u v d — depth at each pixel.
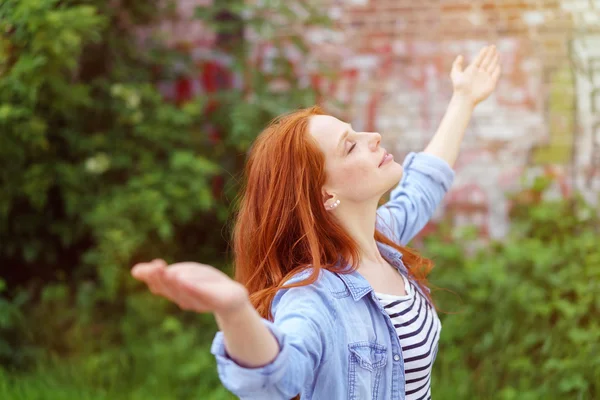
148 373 3.94
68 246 4.65
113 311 4.38
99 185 4.48
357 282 1.56
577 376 3.62
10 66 3.97
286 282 1.51
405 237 2.06
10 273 4.70
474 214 4.83
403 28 4.85
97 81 4.55
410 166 2.16
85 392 3.72
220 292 1.05
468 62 4.78
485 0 4.73
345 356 1.48
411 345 1.59
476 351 3.87
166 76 4.90
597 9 4.65
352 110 4.93
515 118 4.76
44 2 3.80
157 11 4.89
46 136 4.44
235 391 1.14
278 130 1.65
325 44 4.93
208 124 4.85
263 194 1.64
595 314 3.95
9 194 4.31
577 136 4.71
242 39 4.92
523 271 4.18
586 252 4.22
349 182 1.61
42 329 4.22
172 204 4.42
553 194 4.73
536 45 4.71
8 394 3.65
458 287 4.11
